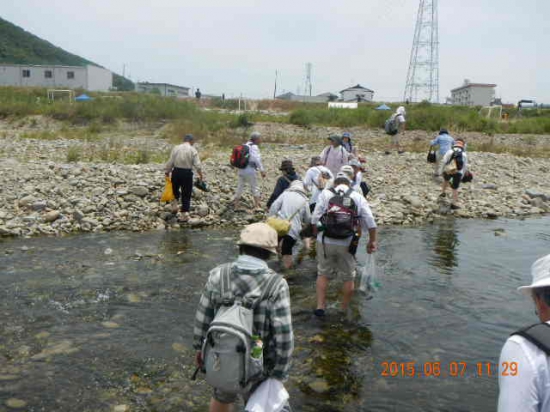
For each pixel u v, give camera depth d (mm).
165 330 5176
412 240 9297
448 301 6211
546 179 15852
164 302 5918
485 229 10383
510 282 6988
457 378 4367
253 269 2930
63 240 8508
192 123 23953
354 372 4445
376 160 16391
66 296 5953
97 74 63656
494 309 5973
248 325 2781
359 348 4918
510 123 32656
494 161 17469
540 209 12633
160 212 10195
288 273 7316
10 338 4836
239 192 10703
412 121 28500
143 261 7480
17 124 24500
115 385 4113
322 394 4074
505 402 1781
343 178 5656
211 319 3000
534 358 1765
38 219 9172
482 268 7633
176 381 4215
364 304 6090
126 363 4473
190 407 3850
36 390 3980
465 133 27984
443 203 12289
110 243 8430
